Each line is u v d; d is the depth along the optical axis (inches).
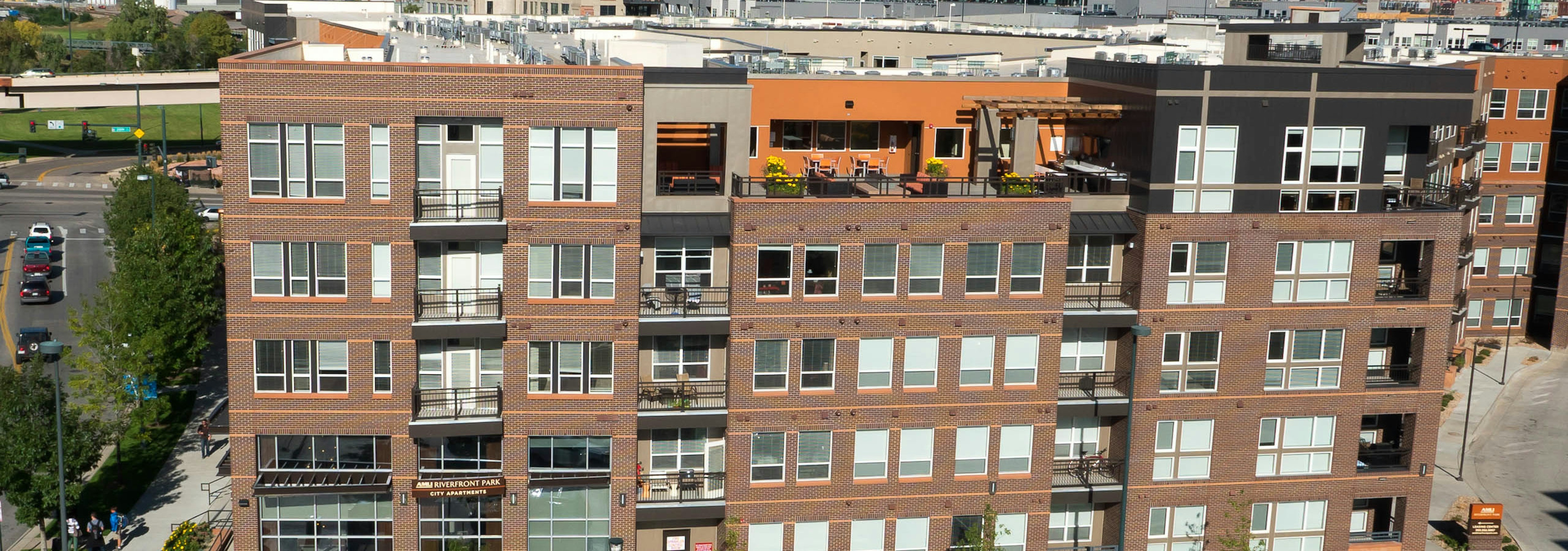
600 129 1628.9
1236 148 1764.3
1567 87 3316.9
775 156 1863.9
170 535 2119.8
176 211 3604.8
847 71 2047.2
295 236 1615.4
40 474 2026.3
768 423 1754.4
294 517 1723.7
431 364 1700.3
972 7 5142.7
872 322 1743.4
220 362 3061.0
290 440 1691.7
